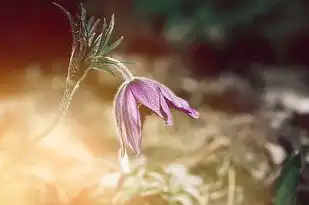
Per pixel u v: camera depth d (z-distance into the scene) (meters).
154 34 1.77
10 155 0.79
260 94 1.29
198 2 1.75
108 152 0.88
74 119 0.98
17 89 1.27
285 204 0.65
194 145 0.84
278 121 0.83
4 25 1.59
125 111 0.58
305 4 1.80
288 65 1.82
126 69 0.59
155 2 1.74
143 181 0.67
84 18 0.58
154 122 0.96
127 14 1.74
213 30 1.74
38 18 1.61
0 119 0.88
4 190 0.69
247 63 1.77
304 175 0.72
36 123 0.91
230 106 1.20
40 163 0.75
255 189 0.74
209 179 0.77
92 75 1.26
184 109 0.58
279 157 0.77
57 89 1.22
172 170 0.68
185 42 1.75
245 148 0.78
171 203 0.67
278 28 1.80
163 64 1.49
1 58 1.52
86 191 0.68
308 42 1.82
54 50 1.59
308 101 1.28
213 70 1.73
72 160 0.75
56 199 0.69
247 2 1.75
